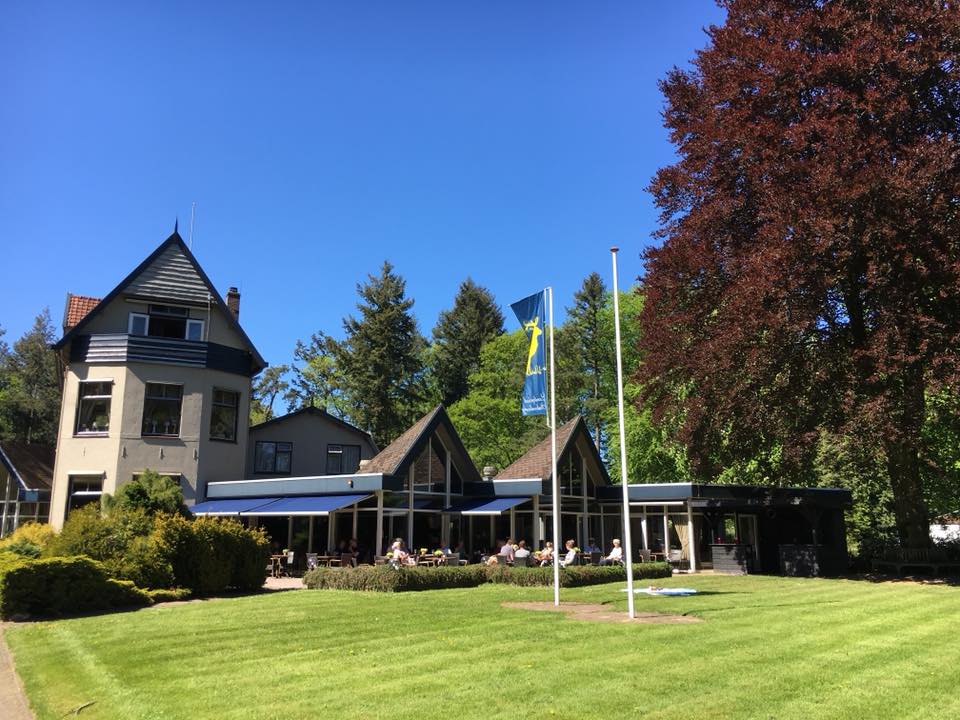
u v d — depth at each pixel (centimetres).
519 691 841
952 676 908
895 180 1964
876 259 2062
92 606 1641
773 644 1129
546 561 2419
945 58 2177
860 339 2480
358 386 6056
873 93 2145
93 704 832
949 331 2106
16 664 1080
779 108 2420
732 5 2711
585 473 3309
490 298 7750
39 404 6328
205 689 877
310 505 2561
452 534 3098
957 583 2292
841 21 2322
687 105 2797
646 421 4784
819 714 749
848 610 1570
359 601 1738
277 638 1214
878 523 3903
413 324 6400
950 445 3098
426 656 1050
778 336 2169
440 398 7400
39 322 7888
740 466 3272
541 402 1753
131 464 2962
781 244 2112
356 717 751
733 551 3017
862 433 2119
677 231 2722
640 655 1039
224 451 3216
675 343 2591
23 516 3881
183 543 1911
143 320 3153
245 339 3347
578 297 6481
